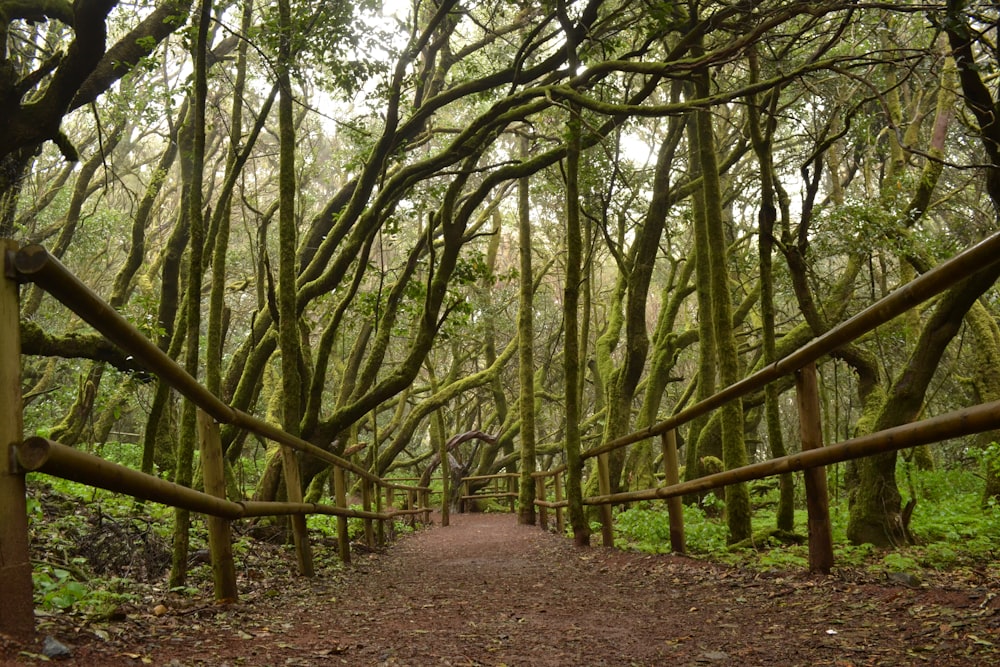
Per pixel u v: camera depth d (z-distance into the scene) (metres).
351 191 13.46
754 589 4.77
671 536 7.12
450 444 23.56
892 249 9.95
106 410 15.16
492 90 13.05
